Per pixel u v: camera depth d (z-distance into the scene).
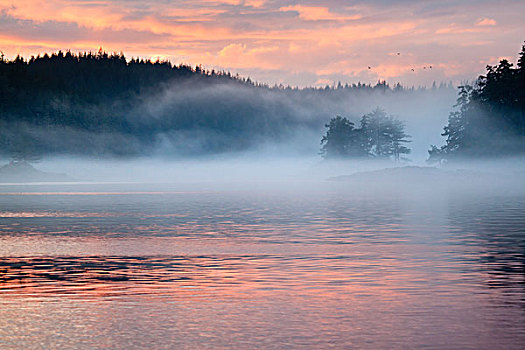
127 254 29.41
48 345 15.27
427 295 20.19
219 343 15.34
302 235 37.22
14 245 32.88
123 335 16.03
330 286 21.73
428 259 27.36
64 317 17.73
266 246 32.12
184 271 24.78
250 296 20.25
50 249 31.27
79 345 15.26
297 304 19.12
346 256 28.42
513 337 15.56
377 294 20.41
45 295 20.45
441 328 16.39
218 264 26.41
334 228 41.19
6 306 18.98
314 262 26.81
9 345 15.29
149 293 20.73
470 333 15.91
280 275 23.83
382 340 15.44
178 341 15.51
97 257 28.45
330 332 16.17
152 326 16.81
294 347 14.98
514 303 19.00
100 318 17.62
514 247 31.00
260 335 15.95
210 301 19.58
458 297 19.84
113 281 22.77
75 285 22.05
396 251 29.91
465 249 30.36
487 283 21.98
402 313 17.94
